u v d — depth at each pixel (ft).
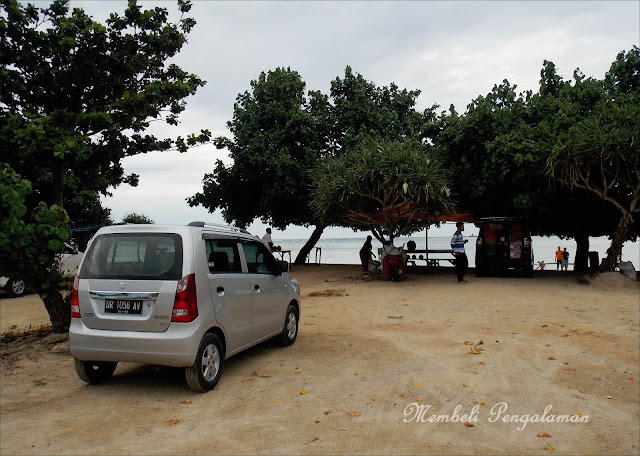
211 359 18.21
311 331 28.81
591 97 53.06
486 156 56.34
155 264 17.51
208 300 17.88
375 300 40.73
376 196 53.26
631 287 44.65
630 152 43.06
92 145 29.84
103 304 17.54
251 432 14.37
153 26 31.17
